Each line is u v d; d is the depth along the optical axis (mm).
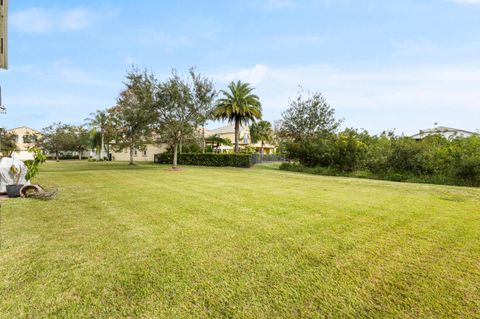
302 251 3486
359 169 16422
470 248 3641
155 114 17781
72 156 50281
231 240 3881
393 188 10016
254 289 2531
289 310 2205
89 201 6766
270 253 3408
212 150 33656
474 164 11695
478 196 8227
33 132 48406
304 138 21625
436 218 5305
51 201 6734
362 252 3469
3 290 2459
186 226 4570
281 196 7723
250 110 27188
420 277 2793
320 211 5805
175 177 13406
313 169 18203
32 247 3525
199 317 2102
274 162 31938
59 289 2492
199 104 18094
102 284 2592
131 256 3271
